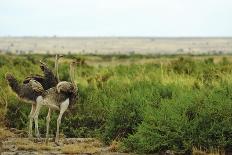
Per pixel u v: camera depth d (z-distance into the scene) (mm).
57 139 44844
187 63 80500
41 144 44469
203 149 41062
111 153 41594
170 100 45500
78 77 69938
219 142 40719
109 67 86438
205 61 88562
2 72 65125
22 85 46344
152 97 48500
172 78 64688
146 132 41906
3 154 40125
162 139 41344
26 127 52469
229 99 42812
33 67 80062
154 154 41312
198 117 42312
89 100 54250
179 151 40844
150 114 43344
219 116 41906
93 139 48125
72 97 45156
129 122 46125
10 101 56062
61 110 44531
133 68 81562
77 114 52500
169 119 42000
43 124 51938
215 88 46656
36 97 45438
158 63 91062
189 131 41344
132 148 42375
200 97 43906
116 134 46062
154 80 62969
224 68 70812
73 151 41219
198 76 65625
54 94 44719
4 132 50125
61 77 64188
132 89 55562
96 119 52156
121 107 46625
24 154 40406
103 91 57562
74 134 51062
